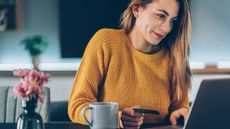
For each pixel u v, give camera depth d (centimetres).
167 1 172
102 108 135
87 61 170
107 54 170
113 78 170
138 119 156
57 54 373
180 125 165
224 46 371
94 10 351
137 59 171
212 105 123
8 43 375
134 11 173
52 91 347
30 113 141
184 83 175
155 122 171
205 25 371
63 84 347
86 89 167
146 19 172
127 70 171
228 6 371
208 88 120
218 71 345
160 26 172
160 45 173
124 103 170
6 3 366
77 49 357
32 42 362
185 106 175
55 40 373
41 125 143
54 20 375
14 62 374
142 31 172
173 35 174
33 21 376
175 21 173
